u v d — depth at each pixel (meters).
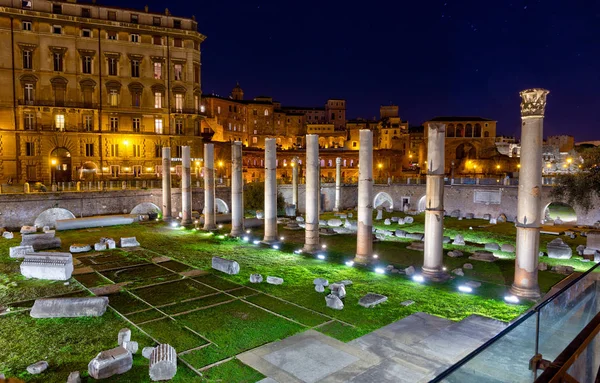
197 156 71.06
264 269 23.64
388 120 118.06
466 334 14.16
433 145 20.80
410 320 15.60
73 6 61.62
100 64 63.34
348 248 30.31
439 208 21.05
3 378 11.15
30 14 58.50
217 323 15.66
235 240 32.75
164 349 12.23
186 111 69.25
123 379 11.73
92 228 38.00
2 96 58.50
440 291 19.47
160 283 20.89
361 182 24.27
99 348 13.62
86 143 63.44
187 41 68.75
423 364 12.18
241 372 12.02
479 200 51.41
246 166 92.94
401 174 98.69
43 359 12.89
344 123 130.88
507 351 8.38
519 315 16.05
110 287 20.14
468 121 100.94
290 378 11.62
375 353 12.98
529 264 18.12
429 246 21.30
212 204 37.31
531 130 17.56
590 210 41.97
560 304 9.87
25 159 60.41
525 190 17.94
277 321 15.84
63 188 45.06
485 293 19.23
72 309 16.23
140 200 47.06
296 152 99.62
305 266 24.33
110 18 63.88
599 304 12.33
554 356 9.02
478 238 36.09
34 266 21.55
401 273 22.58
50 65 60.53
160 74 67.62
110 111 64.31
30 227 34.59
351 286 20.27
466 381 7.67
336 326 15.34
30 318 16.14
